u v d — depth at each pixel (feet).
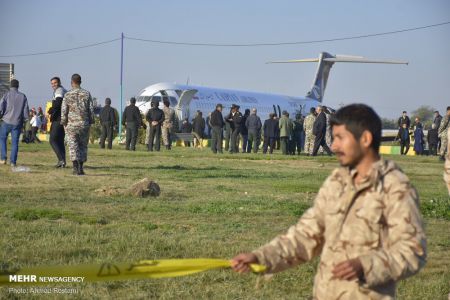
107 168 64.90
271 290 22.53
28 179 51.67
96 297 21.06
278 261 12.76
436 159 111.45
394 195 11.96
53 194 42.98
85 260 24.99
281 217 36.76
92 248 26.96
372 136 12.37
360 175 12.44
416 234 11.83
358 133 12.34
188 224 33.71
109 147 112.27
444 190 56.13
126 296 21.36
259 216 36.83
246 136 122.52
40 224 31.96
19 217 33.65
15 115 59.77
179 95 172.24
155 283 22.82
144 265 12.15
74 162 56.03
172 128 122.83
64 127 61.05
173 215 36.24
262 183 55.21
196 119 135.44
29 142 141.69
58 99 61.67
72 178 53.47
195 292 22.00
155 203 40.22
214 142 111.34
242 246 28.43
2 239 27.73
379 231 12.04
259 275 13.30
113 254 26.13
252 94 204.23
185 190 48.14
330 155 115.44
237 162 82.74
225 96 189.37
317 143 111.55
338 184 12.47
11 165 60.13
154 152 102.27
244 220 35.53
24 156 80.64
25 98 60.18
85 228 31.14
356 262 11.64
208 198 43.60
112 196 42.86
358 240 12.07
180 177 58.23
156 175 59.16
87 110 55.67
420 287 23.52
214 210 37.88
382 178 12.09
